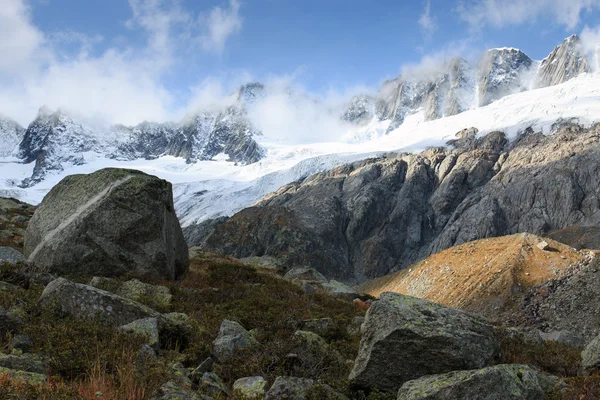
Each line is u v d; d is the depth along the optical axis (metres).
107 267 19.72
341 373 11.30
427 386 8.56
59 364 9.04
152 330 11.48
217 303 19.22
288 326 15.48
